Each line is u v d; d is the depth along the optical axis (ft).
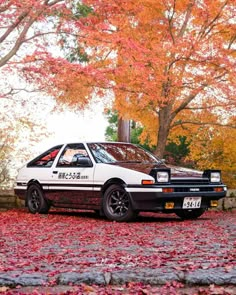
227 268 18.29
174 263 19.80
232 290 16.17
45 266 19.57
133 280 17.12
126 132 56.13
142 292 15.97
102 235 28.71
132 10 43.14
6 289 16.39
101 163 37.81
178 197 35.35
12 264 20.13
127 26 44.83
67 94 43.75
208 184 36.96
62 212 43.91
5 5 37.58
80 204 38.91
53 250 23.56
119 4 41.52
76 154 39.78
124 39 40.14
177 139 56.29
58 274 17.72
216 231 30.35
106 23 41.70
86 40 40.37
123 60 43.27
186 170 37.40
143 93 44.09
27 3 36.83
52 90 40.98
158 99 43.91
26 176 42.93
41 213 42.01
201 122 50.96
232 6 45.65
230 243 25.29
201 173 37.22
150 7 45.98
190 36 43.39
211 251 22.79
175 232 29.94
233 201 47.93
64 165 40.24
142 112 50.31
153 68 43.78
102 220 37.27
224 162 54.80
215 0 44.98
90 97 44.68
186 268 18.54
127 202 35.68
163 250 23.11
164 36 47.37
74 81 41.09
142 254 22.11
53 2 40.34
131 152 39.50
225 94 47.34
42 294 15.78
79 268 19.01
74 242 26.03
